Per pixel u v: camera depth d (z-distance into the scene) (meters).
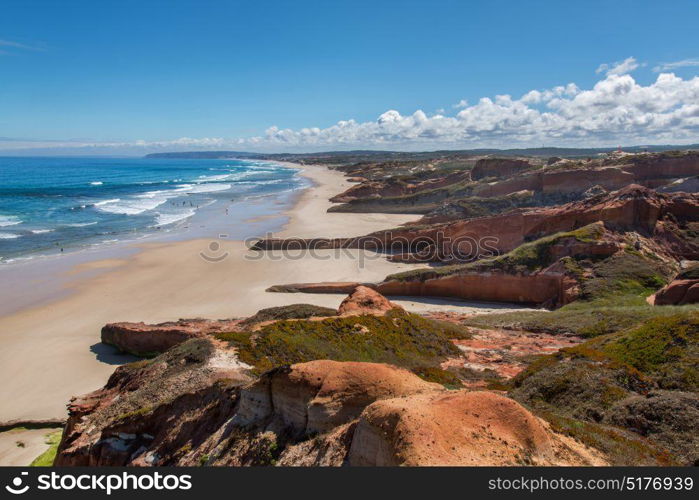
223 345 17.86
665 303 26.94
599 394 13.56
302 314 26.16
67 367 25.28
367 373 10.64
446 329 24.84
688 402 11.66
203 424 13.38
